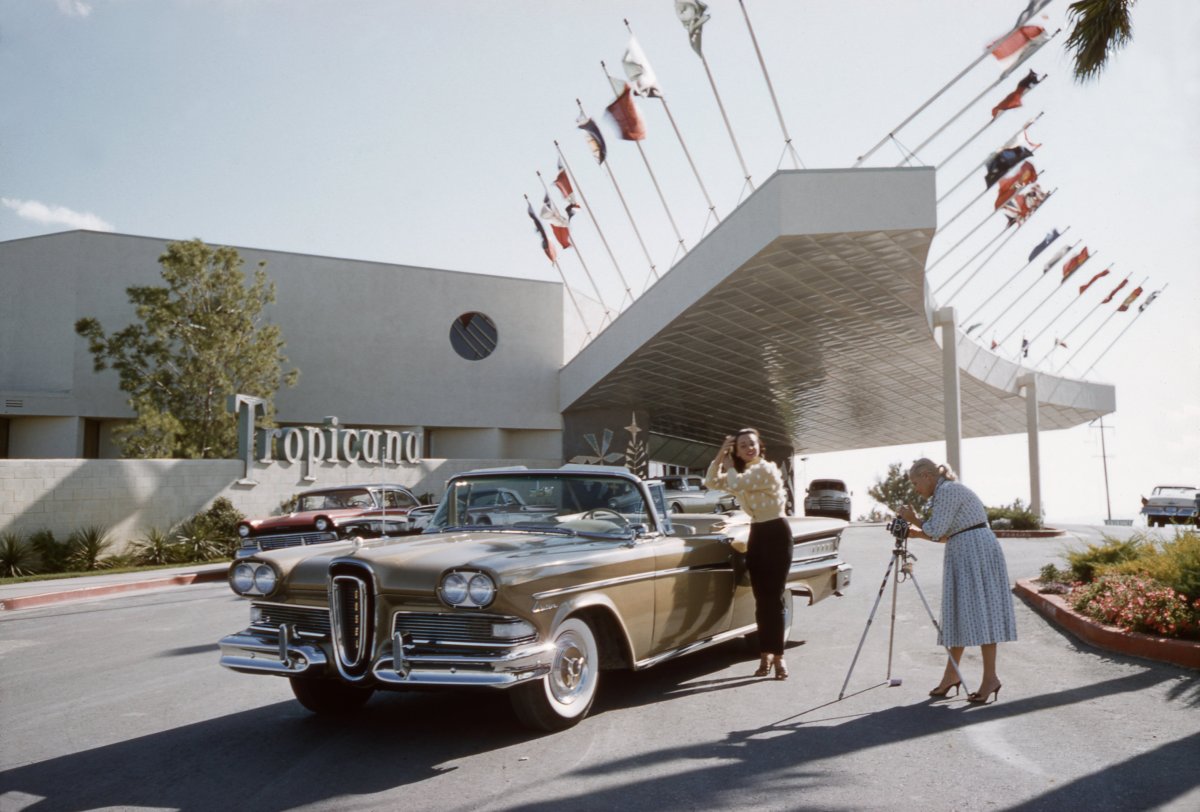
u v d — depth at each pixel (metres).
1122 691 5.95
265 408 27.98
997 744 4.78
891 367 40.34
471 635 4.91
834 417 58.62
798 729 5.17
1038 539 24.27
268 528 15.83
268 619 5.56
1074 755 4.55
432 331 38.06
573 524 6.15
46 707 6.33
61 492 21.20
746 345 34.53
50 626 11.17
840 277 25.80
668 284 28.75
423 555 5.13
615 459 41.81
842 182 21.22
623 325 32.47
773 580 6.58
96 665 8.06
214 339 26.62
